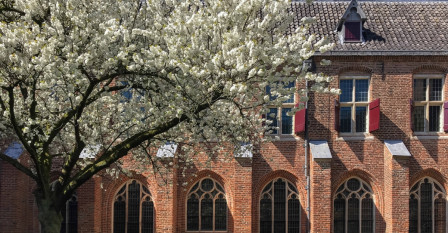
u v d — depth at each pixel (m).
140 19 16.56
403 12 26.17
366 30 25.03
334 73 23.95
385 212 23.48
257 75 14.01
